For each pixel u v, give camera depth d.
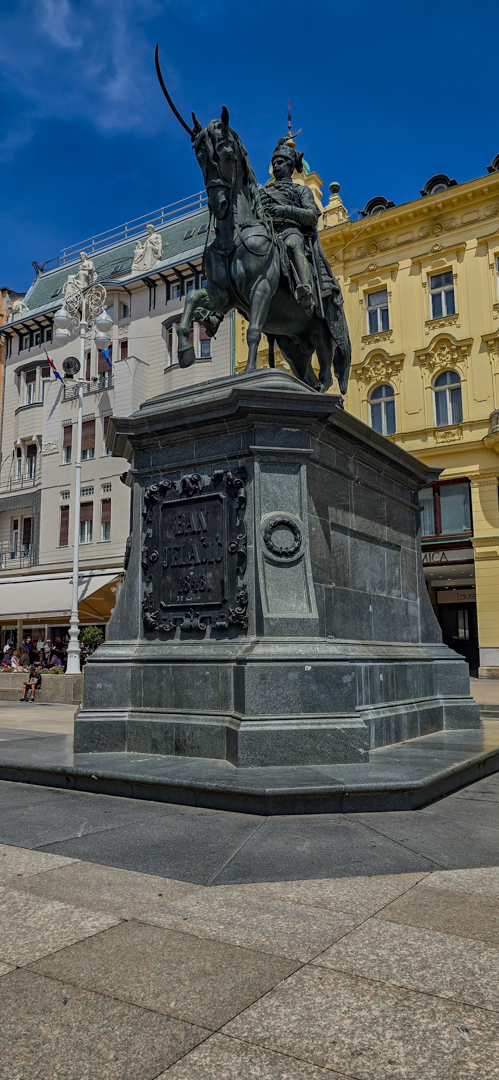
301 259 7.64
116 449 8.05
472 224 28.20
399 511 8.95
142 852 3.97
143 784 5.25
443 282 29.05
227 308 7.63
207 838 4.23
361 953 2.71
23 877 3.58
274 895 3.33
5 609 32.44
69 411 36.47
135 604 7.14
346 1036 2.15
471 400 27.56
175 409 6.89
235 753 5.67
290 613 6.19
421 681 8.34
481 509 26.94
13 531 39.47
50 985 2.46
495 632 26.22
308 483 6.73
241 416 6.61
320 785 4.80
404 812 4.90
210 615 6.61
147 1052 2.07
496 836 4.30
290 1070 1.98
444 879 3.54
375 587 8.02
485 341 27.36
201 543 6.80
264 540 6.37
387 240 29.98
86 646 26.50
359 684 6.86
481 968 2.58
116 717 6.61
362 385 29.97
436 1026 2.20
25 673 19.78
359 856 3.89
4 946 2.78
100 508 34.59
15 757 6.35
